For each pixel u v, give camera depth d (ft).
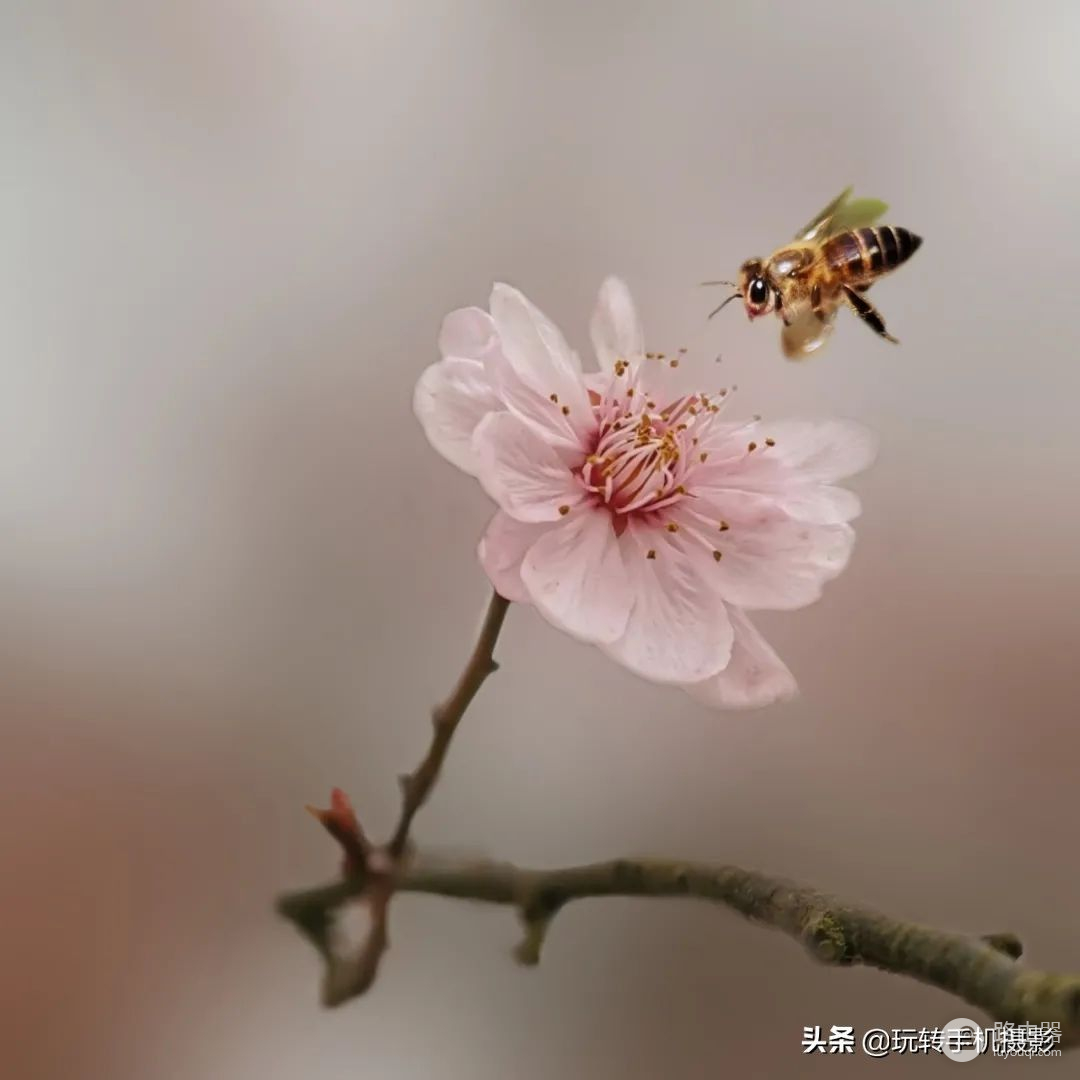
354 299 1.33
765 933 1.30
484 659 1.26
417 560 1.32
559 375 1.25
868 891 1.32
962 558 1.33
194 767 1.31
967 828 1.32
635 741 1.32
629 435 1.25
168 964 1.30
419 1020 1.30
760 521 1.25
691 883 1.26
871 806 1.32
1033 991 1.18
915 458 1.34
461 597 1.32
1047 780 1.32
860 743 1.32
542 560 1.24
